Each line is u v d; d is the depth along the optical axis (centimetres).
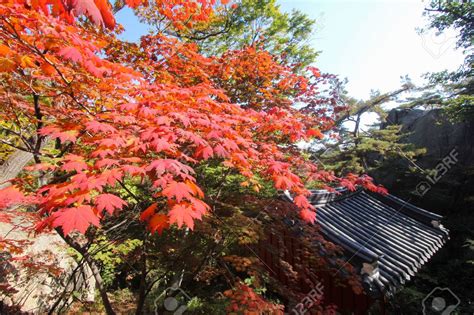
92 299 642
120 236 422
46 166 178
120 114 203
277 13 791
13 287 452
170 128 190
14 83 209
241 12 762
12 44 164
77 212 125
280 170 256
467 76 923
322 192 708
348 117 1174
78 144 261
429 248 605
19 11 141
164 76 375
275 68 524
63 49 153
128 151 186
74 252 515
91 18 97
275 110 344
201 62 423
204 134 215
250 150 268
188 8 388
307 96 607
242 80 536
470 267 918
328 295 548
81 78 208
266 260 620
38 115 225
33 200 190
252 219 439
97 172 166
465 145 1199
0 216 270
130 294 714
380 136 1222
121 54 391
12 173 242
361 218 685
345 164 1185
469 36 899
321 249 457
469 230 1034
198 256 467
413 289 852
